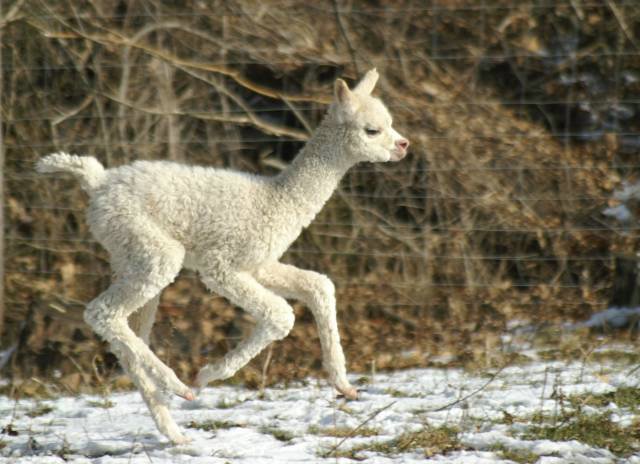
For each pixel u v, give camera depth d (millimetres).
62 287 31188
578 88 34656
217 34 34062
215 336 28766
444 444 17500
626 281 29938
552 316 30219
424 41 34250
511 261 32562
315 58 33531
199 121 33719
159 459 16891
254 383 25000
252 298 18062
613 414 19234
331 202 32688
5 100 32781
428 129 32719
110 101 33438
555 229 31953
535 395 21297
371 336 29625
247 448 17578
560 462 15992
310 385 24672
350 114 19125
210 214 18172
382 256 31906
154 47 34062
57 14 33594
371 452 17281
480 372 24438
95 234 18297
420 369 26438
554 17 35250
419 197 32469
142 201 17969
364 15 33906
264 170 33906
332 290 19000
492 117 33438
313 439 18156
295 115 33844
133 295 17719
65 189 32500
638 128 34188
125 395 23906
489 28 34812
